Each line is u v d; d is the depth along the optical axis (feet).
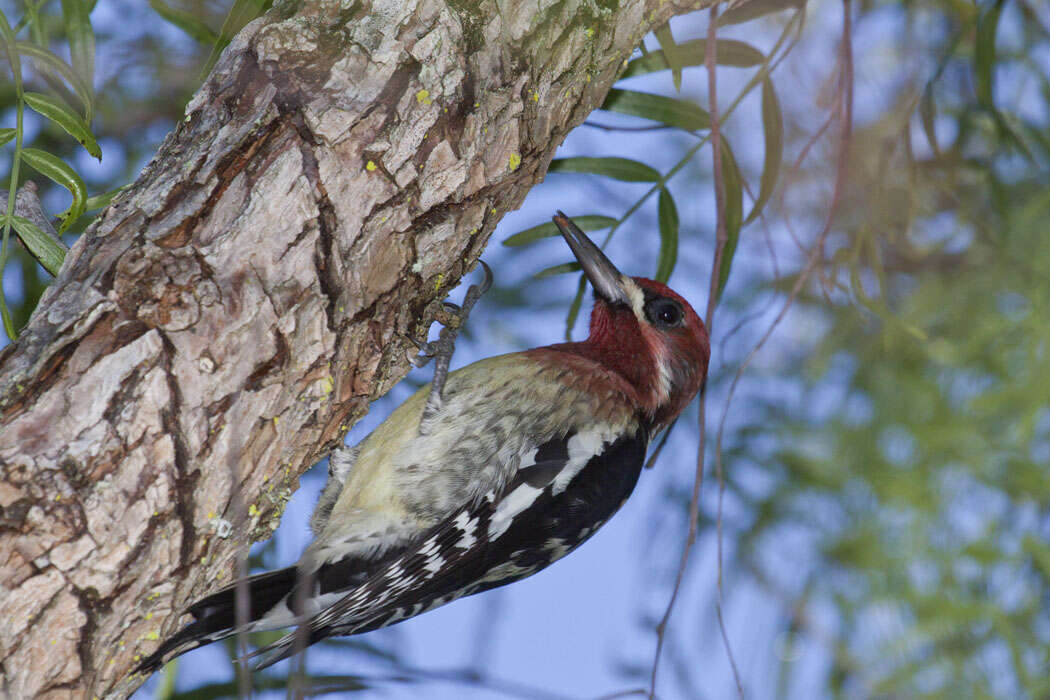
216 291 17.72
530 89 20.65
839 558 24.50
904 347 25.64
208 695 24.93
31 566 16.20
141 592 17.25
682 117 24.80
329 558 24.39
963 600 23.38
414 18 19.63
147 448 16.96
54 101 19.98
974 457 24.13
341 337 19.51
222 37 21.16
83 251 18.06
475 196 20.45
